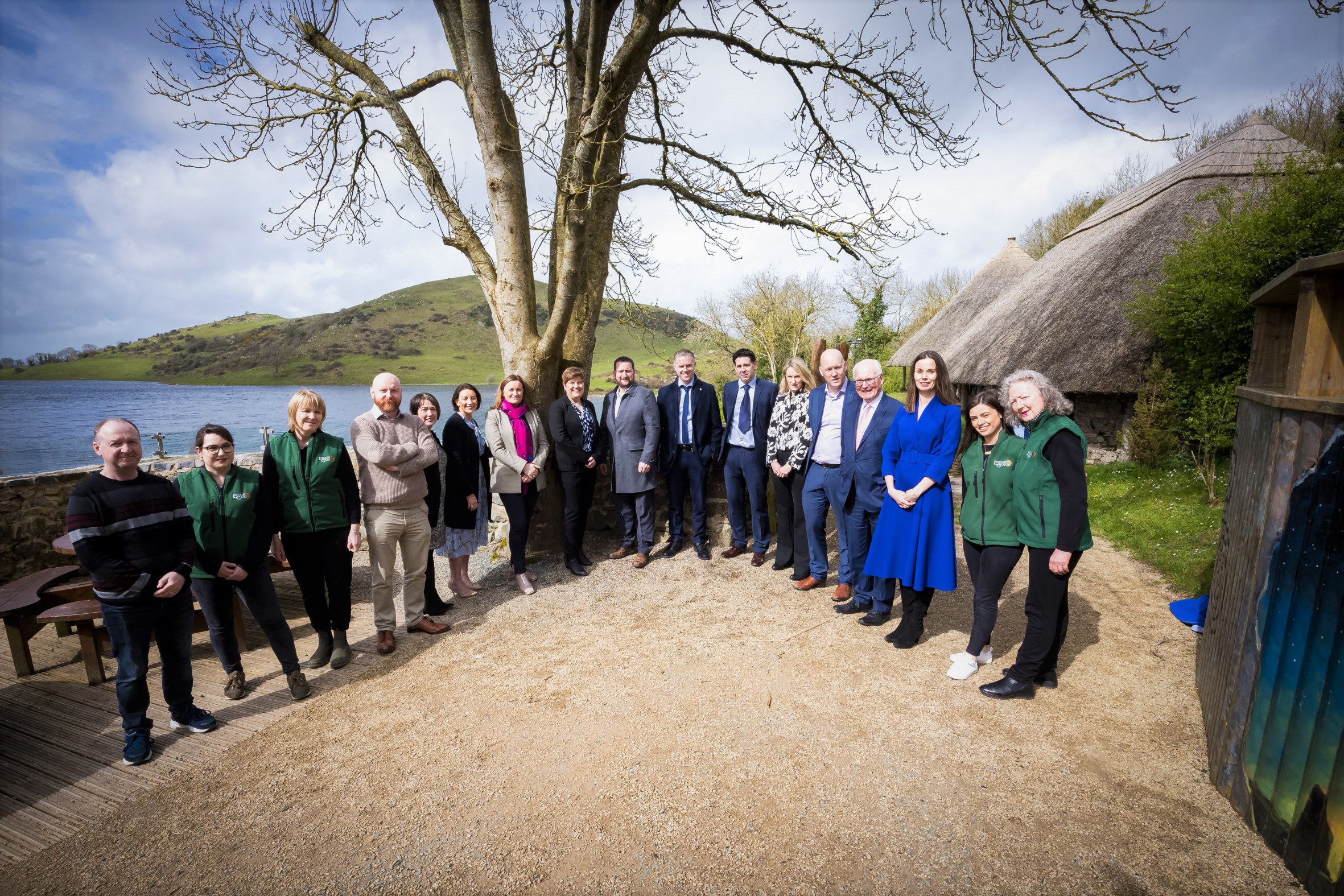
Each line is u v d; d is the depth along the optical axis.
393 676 3.78
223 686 3.75
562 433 5.45
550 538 6.33
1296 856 1.99
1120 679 3.46
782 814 2.44
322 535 3.79
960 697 3.28
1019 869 2.12
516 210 6.02
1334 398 2.21
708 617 4.51
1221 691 2.73
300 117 6.57
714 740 2.96
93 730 3.29
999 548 3.31
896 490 3.76
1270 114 20.55
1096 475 8.94
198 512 3.25
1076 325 9.77
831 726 3.04
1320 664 1.93
